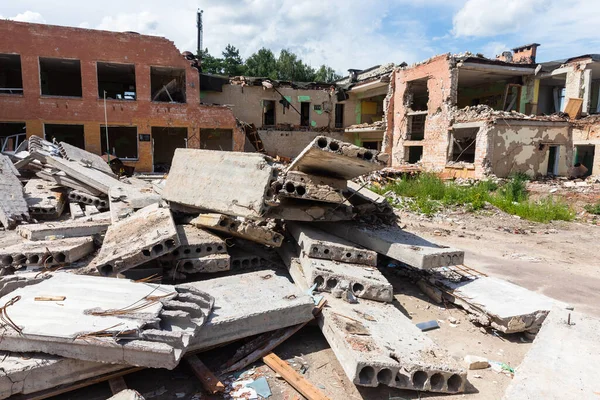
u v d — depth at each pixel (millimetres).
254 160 5082
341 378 3438
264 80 24766
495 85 21781
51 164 9625
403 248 5098
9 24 18297
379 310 4180
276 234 5164
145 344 2711
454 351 4082
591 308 5336
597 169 17688
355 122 27750
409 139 21969
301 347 3904
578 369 2857
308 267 4715
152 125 20938
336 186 5379
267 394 3160
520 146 17250
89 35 19438
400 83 22078
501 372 3715
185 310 3172
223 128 22188
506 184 15375
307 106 26812
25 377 2660
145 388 3168
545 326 3629
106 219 7062
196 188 5723
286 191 5023
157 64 20719
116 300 3164
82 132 24734
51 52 18984
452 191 14492
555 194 14742
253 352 3615
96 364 2902
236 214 4906
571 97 18734
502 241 9445
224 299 3828
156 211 5762
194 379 3316
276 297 3938
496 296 4863
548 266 7383
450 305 5207
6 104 18641
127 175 18891
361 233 5809
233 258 5328
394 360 3162
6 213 7492
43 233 5793
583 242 9516
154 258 4355
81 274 4188
